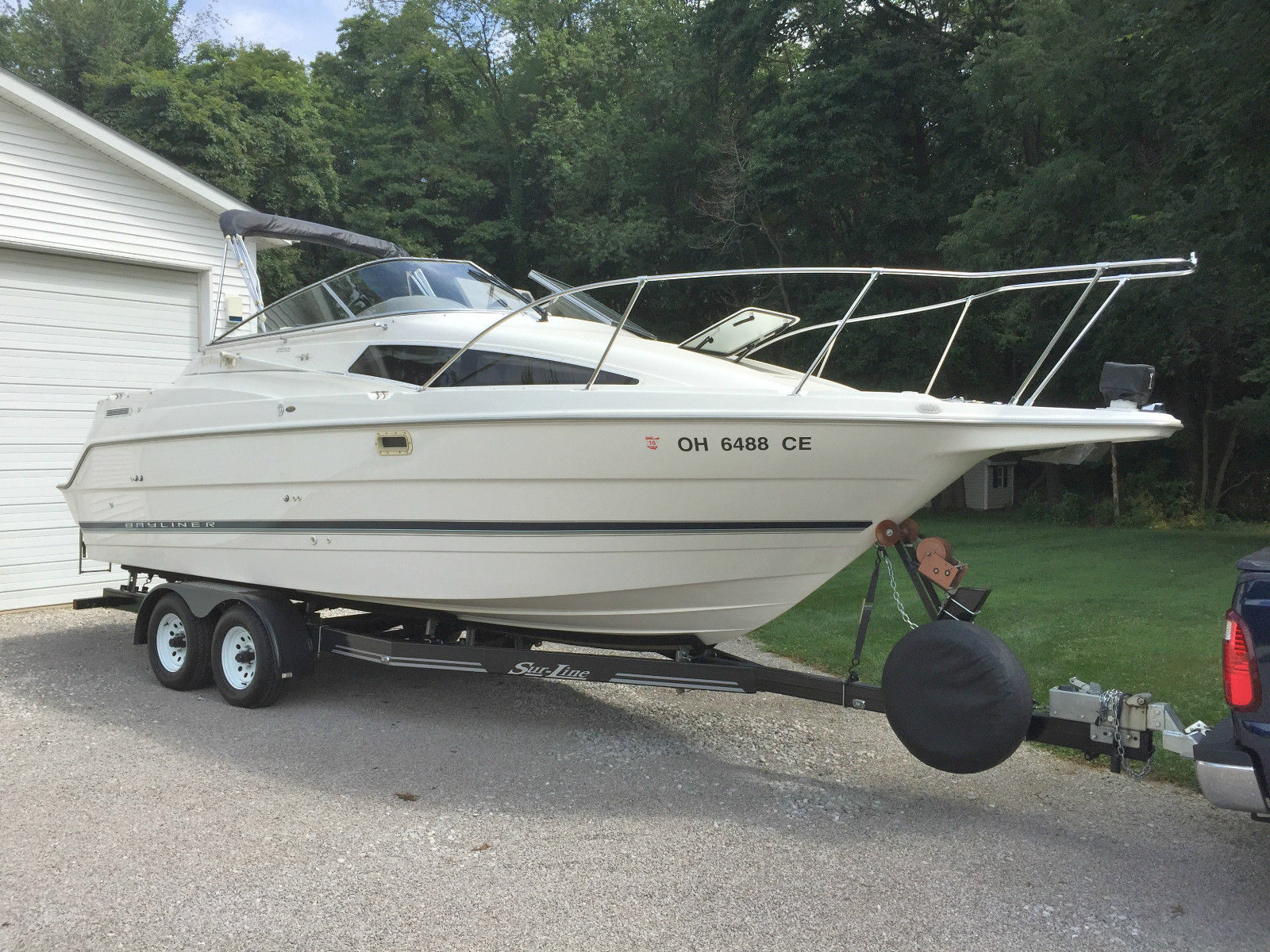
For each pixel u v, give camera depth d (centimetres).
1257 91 1109
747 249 2230
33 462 908
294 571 555
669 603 471
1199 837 385
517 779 454
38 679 637
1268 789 297
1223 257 1257
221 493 589
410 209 2759
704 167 2297
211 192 999
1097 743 375
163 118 2127
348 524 522
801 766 474
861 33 2169
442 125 3350
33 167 892
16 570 897
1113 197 1588
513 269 2927
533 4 3198
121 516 672
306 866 357
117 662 687
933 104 2020
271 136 2383
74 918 316
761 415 409
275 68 3198
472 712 564
